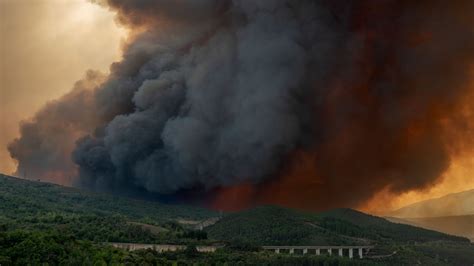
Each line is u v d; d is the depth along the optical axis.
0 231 169.75
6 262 141.88
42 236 160.00
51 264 146.38
